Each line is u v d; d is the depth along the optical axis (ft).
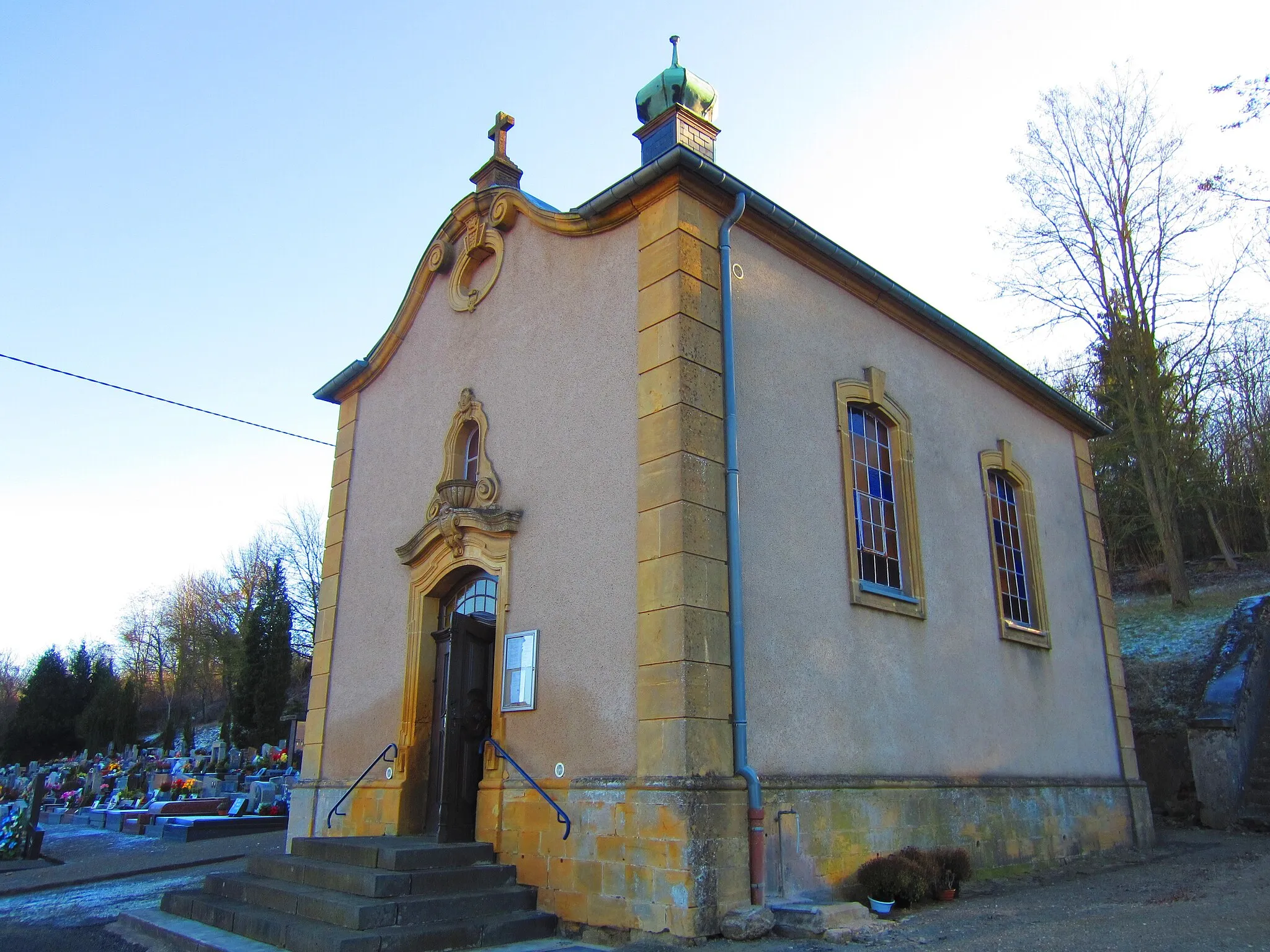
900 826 27.81
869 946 20.04
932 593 33.17
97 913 29.45
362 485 38.55
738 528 24.93
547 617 27.14
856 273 32.40
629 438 26.09
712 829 21.56
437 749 31.48
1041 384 43.06
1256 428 80.18
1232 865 32.12
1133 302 71.77
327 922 22.17
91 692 164.55
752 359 27.84
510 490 30.04
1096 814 38.29
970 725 32.91
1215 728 44.65
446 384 34.94
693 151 29.14
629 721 23.66
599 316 28.30
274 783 65.72
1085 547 45.50
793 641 26.21
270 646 125.39
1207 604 67.26
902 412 34.09
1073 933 20.08
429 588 32.60
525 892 24.36
